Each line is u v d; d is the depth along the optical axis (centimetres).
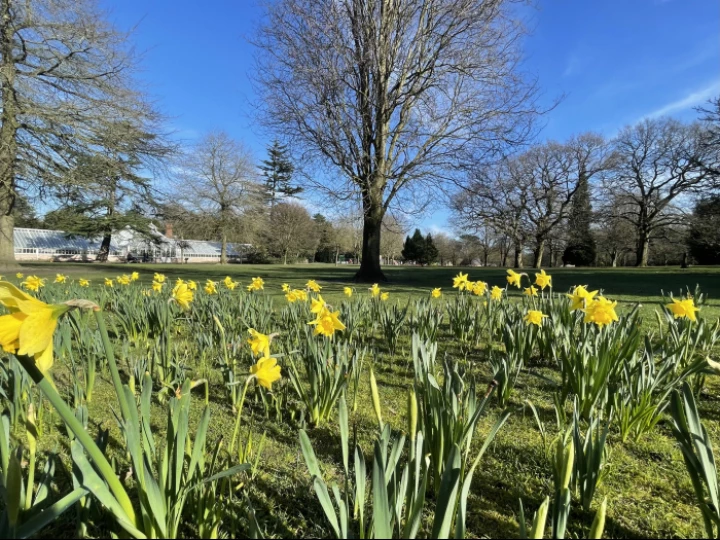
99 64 1598
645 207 3722
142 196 1920
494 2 1316
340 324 265
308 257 6103
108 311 699
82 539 146
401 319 481
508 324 418
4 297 96
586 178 3788
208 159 4038
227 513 193
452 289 1202
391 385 382
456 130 1505
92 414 301
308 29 1370
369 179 1485
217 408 322
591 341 328
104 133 1616
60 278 791
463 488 130
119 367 409
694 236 3578
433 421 196
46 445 254
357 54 1421
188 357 448
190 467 153
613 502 213
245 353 457
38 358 98
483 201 2373
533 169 3878
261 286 637
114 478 114
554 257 6262
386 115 1533
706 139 2456
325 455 256
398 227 1741
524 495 220
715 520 137
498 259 6625
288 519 197
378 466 109
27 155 1598
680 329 412
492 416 311
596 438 206
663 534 192
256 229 4281
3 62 1473
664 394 262
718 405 323
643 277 1828
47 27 1483
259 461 246
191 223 4131
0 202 1669
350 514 195
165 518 137
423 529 185
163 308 434
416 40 1446
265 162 5516
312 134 1452
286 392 323
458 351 481
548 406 329
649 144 3556
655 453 257
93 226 3719
